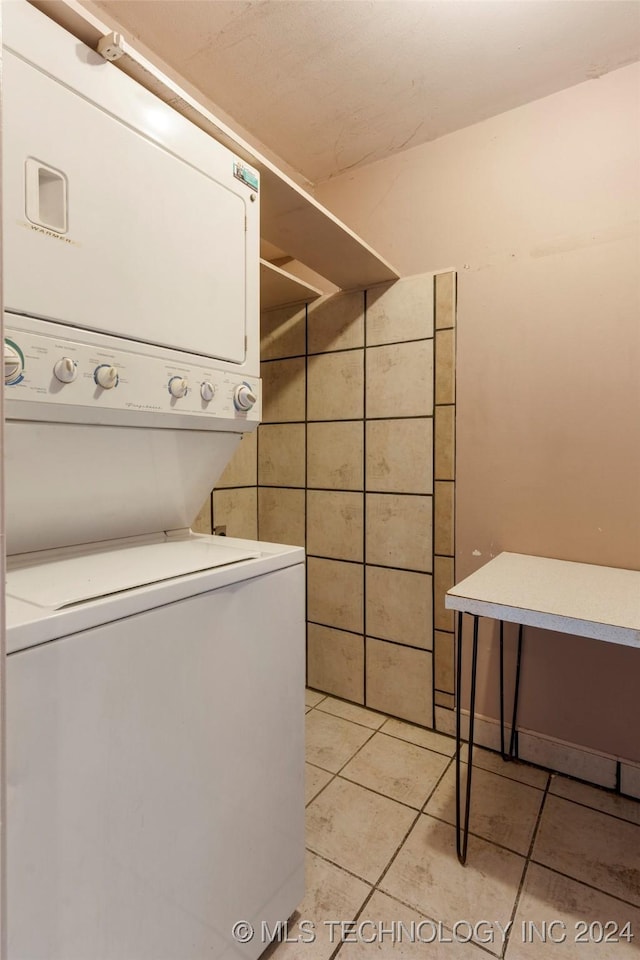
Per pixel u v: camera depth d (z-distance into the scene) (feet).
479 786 5.12
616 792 5.04
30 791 1.90
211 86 5.26
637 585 4.28
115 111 2.65
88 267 2.53
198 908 2.70
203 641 2.68
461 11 4.36
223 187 3.36
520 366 5.45
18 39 2.22
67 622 2.03
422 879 3.98
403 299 6.09
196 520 6.51
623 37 4.62
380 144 6.19
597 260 5.03
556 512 5.31
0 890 1.75
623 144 4.92
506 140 5.55
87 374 2.54
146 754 2.37
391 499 6.27
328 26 4.53
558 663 5.35
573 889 3.89
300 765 3.50
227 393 3.41
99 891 2.17
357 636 6.66
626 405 4.92
